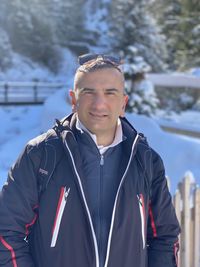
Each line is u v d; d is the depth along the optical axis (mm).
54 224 2186
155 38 29500
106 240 2207
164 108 23906
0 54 36656
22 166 2230
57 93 19359
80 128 2289
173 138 9641
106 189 2254
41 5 40750
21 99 26844
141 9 29203
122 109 2344
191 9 30062
